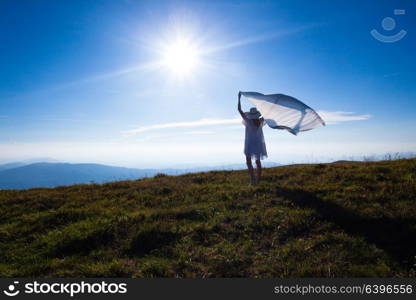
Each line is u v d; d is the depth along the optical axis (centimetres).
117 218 908
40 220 955
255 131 1202
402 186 989
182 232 789
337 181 1161
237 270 595
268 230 768
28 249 764
